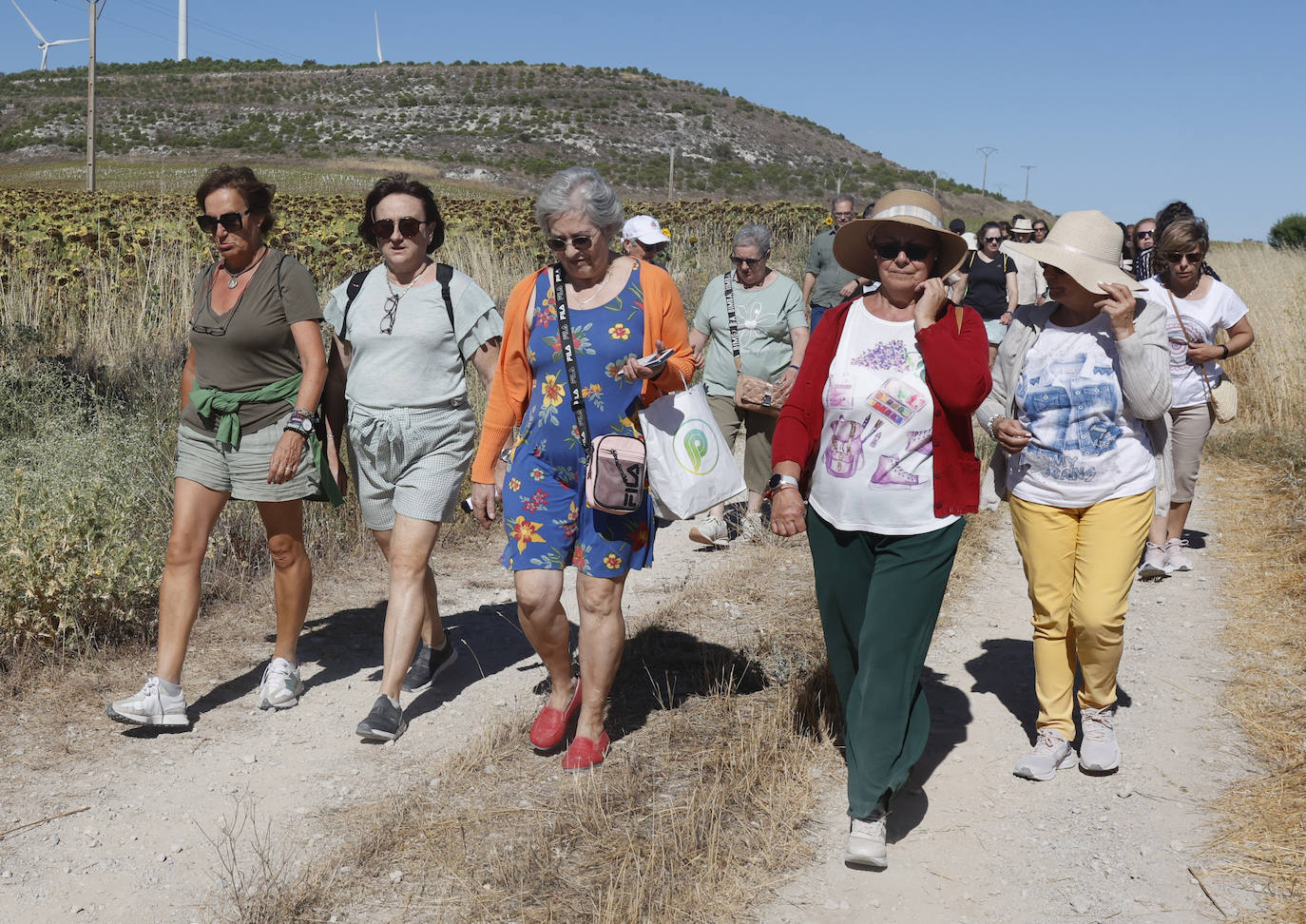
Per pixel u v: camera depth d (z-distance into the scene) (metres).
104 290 9.52
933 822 3.57
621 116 130.38
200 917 3.01
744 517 7.30
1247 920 2.96
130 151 98.75
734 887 3.11
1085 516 3.82
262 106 124.69
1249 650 4.92
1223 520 7.24
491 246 14.91
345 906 3.04
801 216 23.11
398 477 4.26
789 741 4.02
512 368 3.90
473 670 4.91
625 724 4.24
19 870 3.21
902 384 3.32
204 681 4.63
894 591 3.32
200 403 4.12
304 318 4.18
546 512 3.80
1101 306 3.66
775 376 6.82
